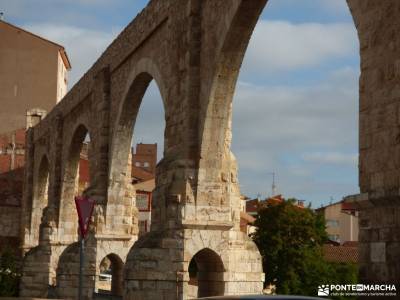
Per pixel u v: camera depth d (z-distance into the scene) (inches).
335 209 4242.1
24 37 3353.8
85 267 1526.8
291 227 2546.8
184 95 1037.2
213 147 1007.6
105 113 1555.1
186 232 997.8
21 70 3329.2
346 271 2527.1
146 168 5147.6
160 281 998.4
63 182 1988.2
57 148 2039.9
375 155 583.5
